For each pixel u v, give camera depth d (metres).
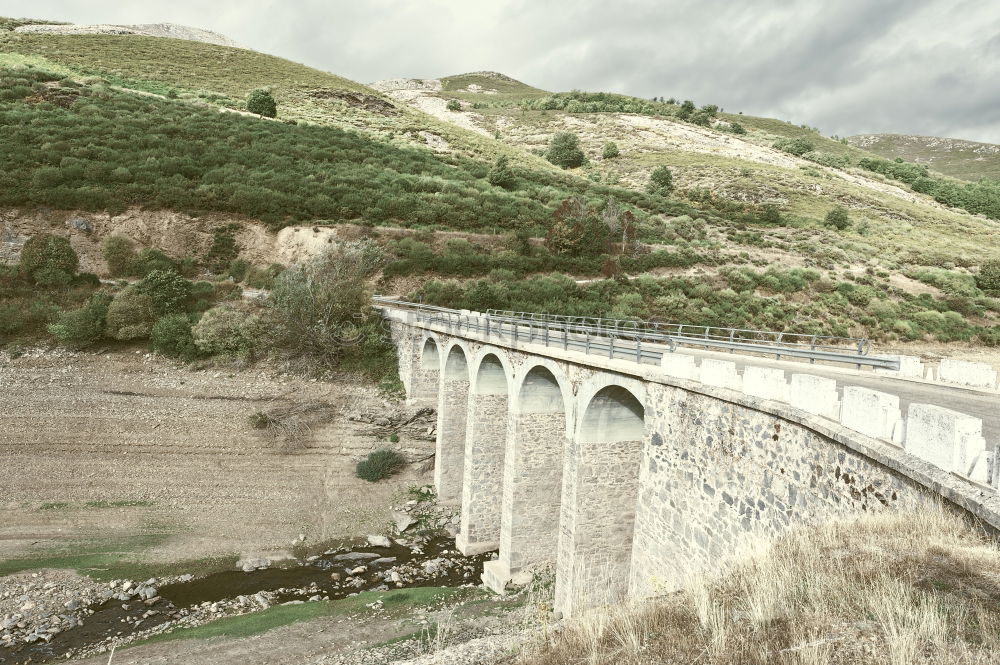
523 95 194.62
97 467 25.25
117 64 78.38
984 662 4.04
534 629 7.73
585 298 43.22
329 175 52.56
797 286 48.28
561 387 17.61
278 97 82.75
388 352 34.53
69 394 28.36
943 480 6.53
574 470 16.70
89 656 15.63
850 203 85.38
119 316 32.59
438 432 28.55
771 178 91.88
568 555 16.97
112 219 40.16
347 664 14.42
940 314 45.44
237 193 44.31
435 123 94.12
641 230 57.72
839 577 5.86
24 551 20.88
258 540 23.36
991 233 79.81
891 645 4.41
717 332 40.09
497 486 24.53
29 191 38.88
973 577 5.22
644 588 13.28
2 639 16.30
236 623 17.22
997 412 10.80
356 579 21.28
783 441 9.85
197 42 100.69
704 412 12.21
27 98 52.06
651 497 14.15
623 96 166.88
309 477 27.31
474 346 24.22
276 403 30.20
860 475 8.06
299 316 33.06
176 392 29.78
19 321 31.84
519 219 53.19
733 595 6.35
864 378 15.62
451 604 18.72
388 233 46.09
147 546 22.08
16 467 24.34
